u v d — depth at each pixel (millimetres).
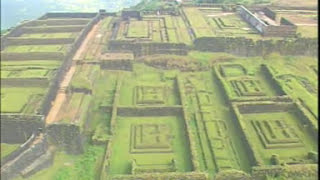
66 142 39938
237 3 79562
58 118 41188
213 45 58781
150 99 47281
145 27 67188
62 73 49812
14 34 66188
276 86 48094
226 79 51062
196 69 55406
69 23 73375
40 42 63250
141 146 39438
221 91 48875
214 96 48500
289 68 53594
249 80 50438
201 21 68688
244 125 40000
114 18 76000
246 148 37562
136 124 43531
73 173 37469
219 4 78875
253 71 53438
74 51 57156
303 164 33969
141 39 60344
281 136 38969
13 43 63281
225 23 66938
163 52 58656
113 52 58469
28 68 52625
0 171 34656
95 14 77500
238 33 61281
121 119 44500
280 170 33250
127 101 47438
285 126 40812
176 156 38156
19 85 48719
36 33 69250
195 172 33594
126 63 55281
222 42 58469
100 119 44750
